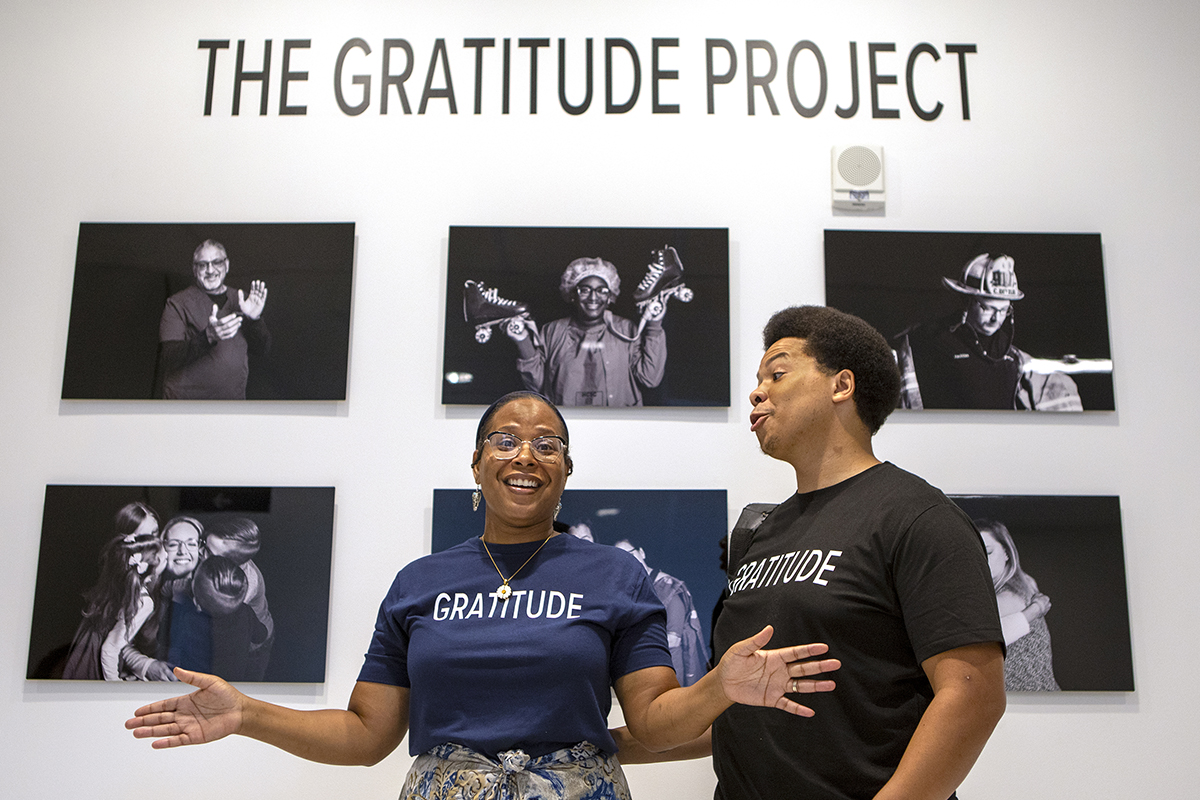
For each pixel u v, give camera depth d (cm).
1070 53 261
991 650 145
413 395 243
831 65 261
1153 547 236
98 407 243
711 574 232
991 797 225
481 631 177
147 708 168
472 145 256
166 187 254
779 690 141
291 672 228
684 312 245
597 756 174
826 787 151
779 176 254
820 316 185
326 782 226
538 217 252
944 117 258
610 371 242
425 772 171
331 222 251
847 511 166
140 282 247
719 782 174
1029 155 256
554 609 180
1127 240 252
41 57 260
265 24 263
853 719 153
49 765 226
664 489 237
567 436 205
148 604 231
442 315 247
